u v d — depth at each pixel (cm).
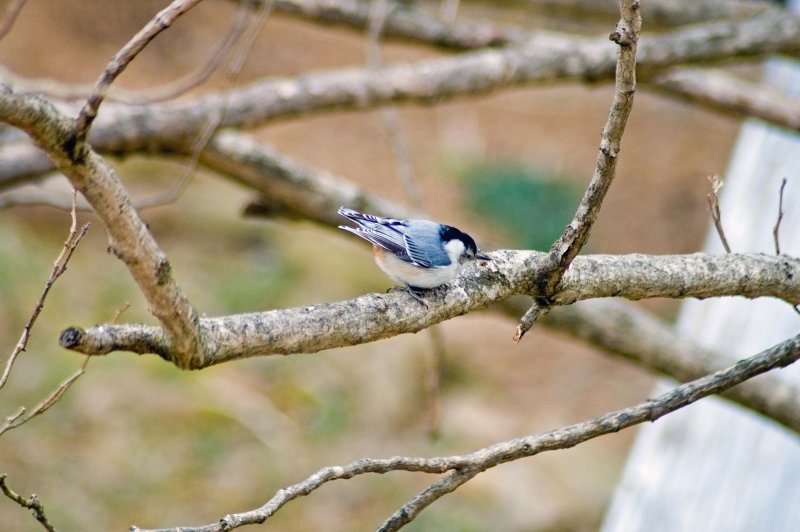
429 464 444
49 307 1516
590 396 1717
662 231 2152
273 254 1794
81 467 1270
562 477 1448
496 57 891
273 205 924
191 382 1479
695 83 940
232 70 758
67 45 2100
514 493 1392
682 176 2348
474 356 1748
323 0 931
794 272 532
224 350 411
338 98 877
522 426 1586
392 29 952
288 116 877
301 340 434
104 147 834
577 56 888
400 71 880
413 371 1603
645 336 875
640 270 513
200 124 844
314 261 1788
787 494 989
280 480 1349
